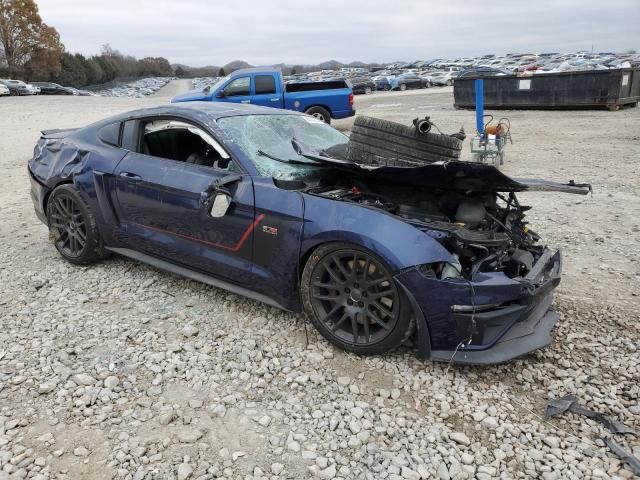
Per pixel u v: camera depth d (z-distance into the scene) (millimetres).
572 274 4570
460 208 3455
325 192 3508
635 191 7484
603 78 18359
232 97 14430
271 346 3355
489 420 2705
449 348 2998
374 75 56469
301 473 2346
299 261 3312
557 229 5820
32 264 4738
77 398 2836
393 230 3006
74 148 4562
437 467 2396
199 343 3387
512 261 3373
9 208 6863
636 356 3297
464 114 19594
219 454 2451
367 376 3064
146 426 2635
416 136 3537
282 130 4223
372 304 3113
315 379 3021
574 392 2949
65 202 4578
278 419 2705
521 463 2438
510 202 3893
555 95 19438
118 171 4176
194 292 4125
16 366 3107
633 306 3945
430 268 2926
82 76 90062
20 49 76062
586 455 2480
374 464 2406
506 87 20406
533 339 3158
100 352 3273
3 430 2580
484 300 2881
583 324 3695
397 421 2693
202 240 3738
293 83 15102
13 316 3740
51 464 2373
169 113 4121
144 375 3047
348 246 3100
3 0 72125
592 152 10945
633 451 2508
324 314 3311
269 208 3373
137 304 3922
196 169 3811
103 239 4449
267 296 3551
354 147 3668
